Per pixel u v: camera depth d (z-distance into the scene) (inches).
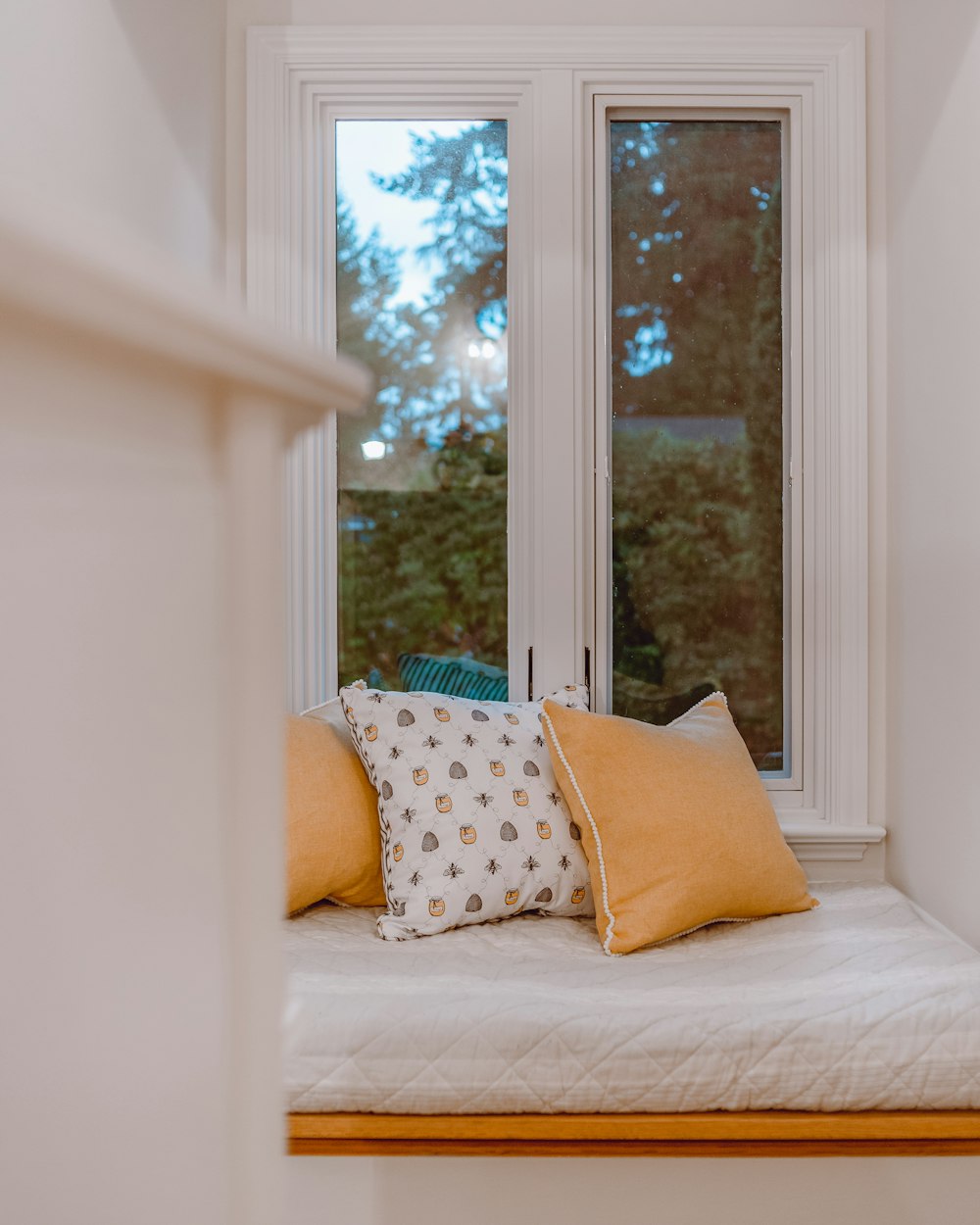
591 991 63.9
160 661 13.5
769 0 92.6
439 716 79.0
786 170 96.0
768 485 96.9
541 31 91.6
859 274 92.1
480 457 96.0
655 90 93.4
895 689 90.8
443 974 65.9
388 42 91.4
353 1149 58.9
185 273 11.9
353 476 96.6
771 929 75.3
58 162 62.2
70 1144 11.7
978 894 74.0
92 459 11.9
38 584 11.0
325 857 76.1
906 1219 59.2
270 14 92.5
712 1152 58.8
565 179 92.3
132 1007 12.9
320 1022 59.8
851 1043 59.2
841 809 93.0
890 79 91.1
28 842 11.0
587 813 74.9
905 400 88.1
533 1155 58.7
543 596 93.4
